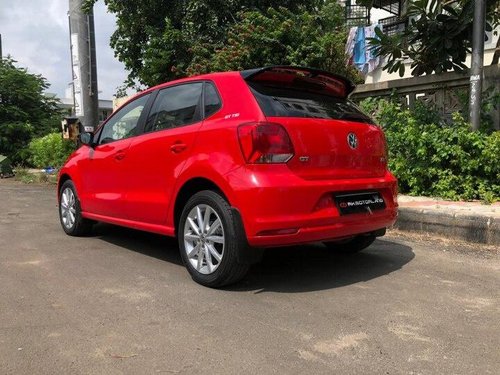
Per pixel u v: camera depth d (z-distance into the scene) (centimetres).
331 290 429
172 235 479
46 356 307
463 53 799
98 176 586
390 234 645
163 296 412
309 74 454
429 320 362
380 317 367
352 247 536
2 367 293
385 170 491
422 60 852
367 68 1454
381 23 1698
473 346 321
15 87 2153
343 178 437
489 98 754
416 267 499
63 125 1391
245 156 401
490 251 557
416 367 293
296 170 406
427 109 796
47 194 1163
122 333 339
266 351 312
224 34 1215
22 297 411
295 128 408
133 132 546
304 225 400
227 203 414
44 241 623
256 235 393
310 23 1034
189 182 449
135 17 1303
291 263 515
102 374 285
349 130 447
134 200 521
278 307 387
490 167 704
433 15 802
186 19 1234
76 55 1376
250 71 437
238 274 418
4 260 528
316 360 301
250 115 412
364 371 288
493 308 387
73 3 1358
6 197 1098
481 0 700
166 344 322
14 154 2078
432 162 751
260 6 1245
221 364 296
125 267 500
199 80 480
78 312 377
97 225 723
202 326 351
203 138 440
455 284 445
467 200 723
